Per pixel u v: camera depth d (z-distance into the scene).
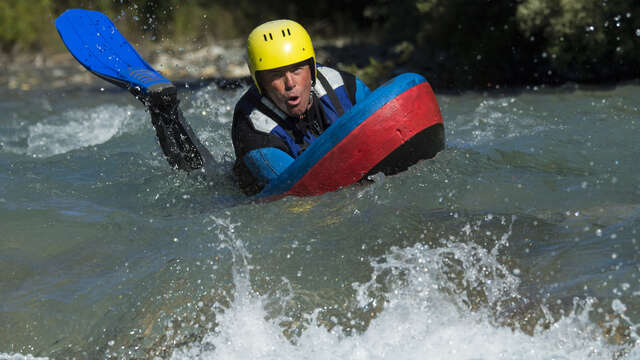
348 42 31.52
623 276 6.66
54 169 11.62
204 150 10.96
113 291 7.13
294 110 9.47
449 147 10.25
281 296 6.86
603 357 5.89
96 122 16.14
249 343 6.39
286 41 9.23
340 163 8.83
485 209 8.30
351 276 7.04
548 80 19.88
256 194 9.56
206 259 7.52
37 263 7.84
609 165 9.68
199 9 36.06
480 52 20.84
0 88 24.55
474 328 6.35
